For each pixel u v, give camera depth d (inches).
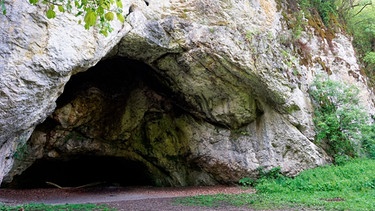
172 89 583.5
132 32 439.2
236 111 589.3
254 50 531.5
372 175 469.4
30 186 647.1
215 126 618.8
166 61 519.5
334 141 602.2
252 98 588.1
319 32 693.3
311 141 596.4
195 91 573.3
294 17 643.5
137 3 450.0
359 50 796.6
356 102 608.7
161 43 472.7
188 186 627.2
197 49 497.4
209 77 546.0
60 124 579.8
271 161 583.2
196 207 366.0
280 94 560.7
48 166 654.5
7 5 288.4
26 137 384.2
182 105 613.6
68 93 581.3
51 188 633.6
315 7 733.9
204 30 496.7
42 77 313.7
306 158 583.8
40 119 342.0
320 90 607.8
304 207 343.3
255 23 549.0
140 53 492.7
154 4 469.7
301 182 493.7
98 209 350.0
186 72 536.7
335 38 724.0
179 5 491.8
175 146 637.3
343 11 791.7
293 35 625.0
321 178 503.5
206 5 507.2
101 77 604.1
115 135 625.6
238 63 517.3
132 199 450.0
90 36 359.6
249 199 409.4
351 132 586.2
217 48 501.7
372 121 680.4
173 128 640.4
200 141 620.1
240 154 598.5
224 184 619.2
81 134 612.1
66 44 332.8
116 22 401.7
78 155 635.5
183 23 486.6
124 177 730.8
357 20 814.5
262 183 539.2
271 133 591.8
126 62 560.1
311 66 644.7
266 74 541.3
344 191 423.8
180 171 645.3
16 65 291.3
